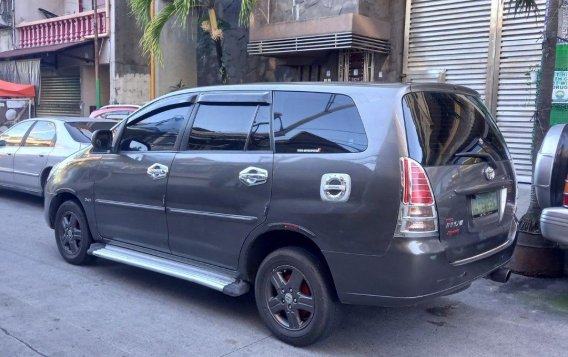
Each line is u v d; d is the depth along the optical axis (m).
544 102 6.29
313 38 11.98
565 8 9.03
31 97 17.17
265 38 12.84
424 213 3.96
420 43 11.91
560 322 5.08
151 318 5.04
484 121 4.90
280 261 4.48
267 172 4.52
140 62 16.66
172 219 5.21
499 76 10.89
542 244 6.16
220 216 4.82
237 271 4.81
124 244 5.82
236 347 4.48
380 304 4.07
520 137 10.74
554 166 5.23
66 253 6.54
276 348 4.47
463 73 11.38
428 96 4.41
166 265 5.34
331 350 4.45
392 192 3.96
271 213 4.48
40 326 4.83
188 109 5.31
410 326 4.96
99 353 4.34
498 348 4.54
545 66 6.27
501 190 4.75
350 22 11.36
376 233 4.00
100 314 5.11
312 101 4.53
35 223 8.70
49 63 18.14
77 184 6.18
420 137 4.10
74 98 18.78
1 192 11.62
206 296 5.61
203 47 15.80
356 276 4.10
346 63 12.61
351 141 4.21
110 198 5.80
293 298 4.44
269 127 4.68
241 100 4.93
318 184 4.24
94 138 5.83
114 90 16.28
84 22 17.55
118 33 16.20
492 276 4.84
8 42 20.12
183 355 4.33
